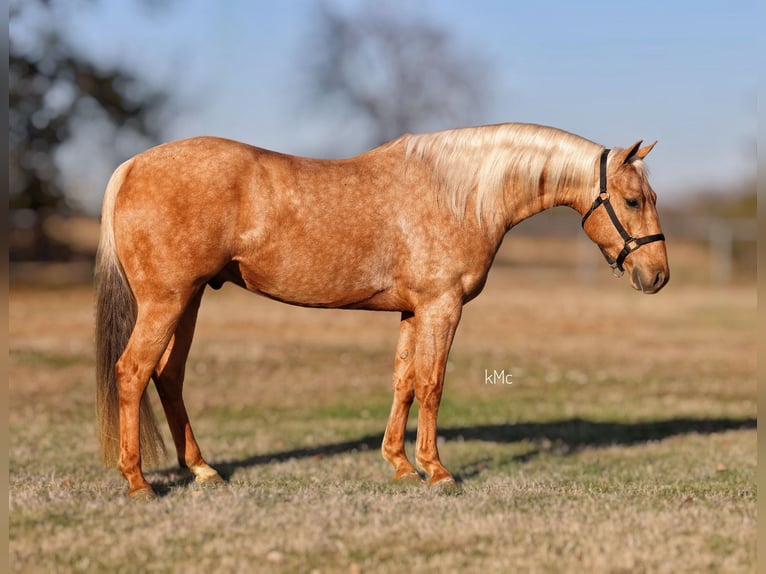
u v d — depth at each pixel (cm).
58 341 1852
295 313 2456
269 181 725
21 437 1077
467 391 1512
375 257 755
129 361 704
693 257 4191
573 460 1019
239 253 727
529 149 788
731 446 1100
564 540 605
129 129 3744
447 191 765
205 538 600
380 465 944
